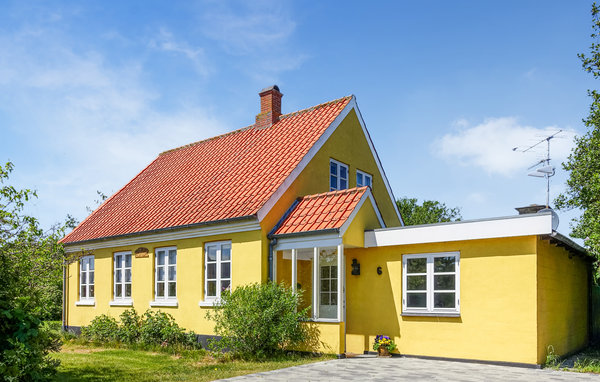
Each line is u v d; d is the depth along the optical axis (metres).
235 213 14.06
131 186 22.03
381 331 13.12
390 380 9.28
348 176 17.36
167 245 16.42
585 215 15.34
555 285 12.43
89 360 12.53
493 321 11.45
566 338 13.18
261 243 13.55
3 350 8.06
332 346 12.42
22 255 9.93
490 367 10.91
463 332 11.83
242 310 12.31
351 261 13.83
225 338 12.79
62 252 11.81
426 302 12.49
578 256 15.17
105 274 18.66
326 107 17.80
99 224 19.77
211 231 14.77
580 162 16.72
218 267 14.77
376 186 19.05
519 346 11.05
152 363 12.00
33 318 8.41
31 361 8.16
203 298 15.02
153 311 16.34
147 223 17.05
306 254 14.70
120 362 12.16
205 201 16.14
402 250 13.01
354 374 9.99
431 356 12.23
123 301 17.70
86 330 17.81
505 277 11.41
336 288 14.17
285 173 14.81
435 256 12.47
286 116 18.83
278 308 12.33
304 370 10.54
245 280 13.79
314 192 15.61
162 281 16.55
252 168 16.55
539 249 11.26
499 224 11.36
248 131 19.62
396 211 20.06
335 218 12.92
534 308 10.96
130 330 16.27
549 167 16.03
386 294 13.15
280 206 14.25
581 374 10.04
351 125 17.75
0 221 9.57
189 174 19.31
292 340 12.59
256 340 12.45
